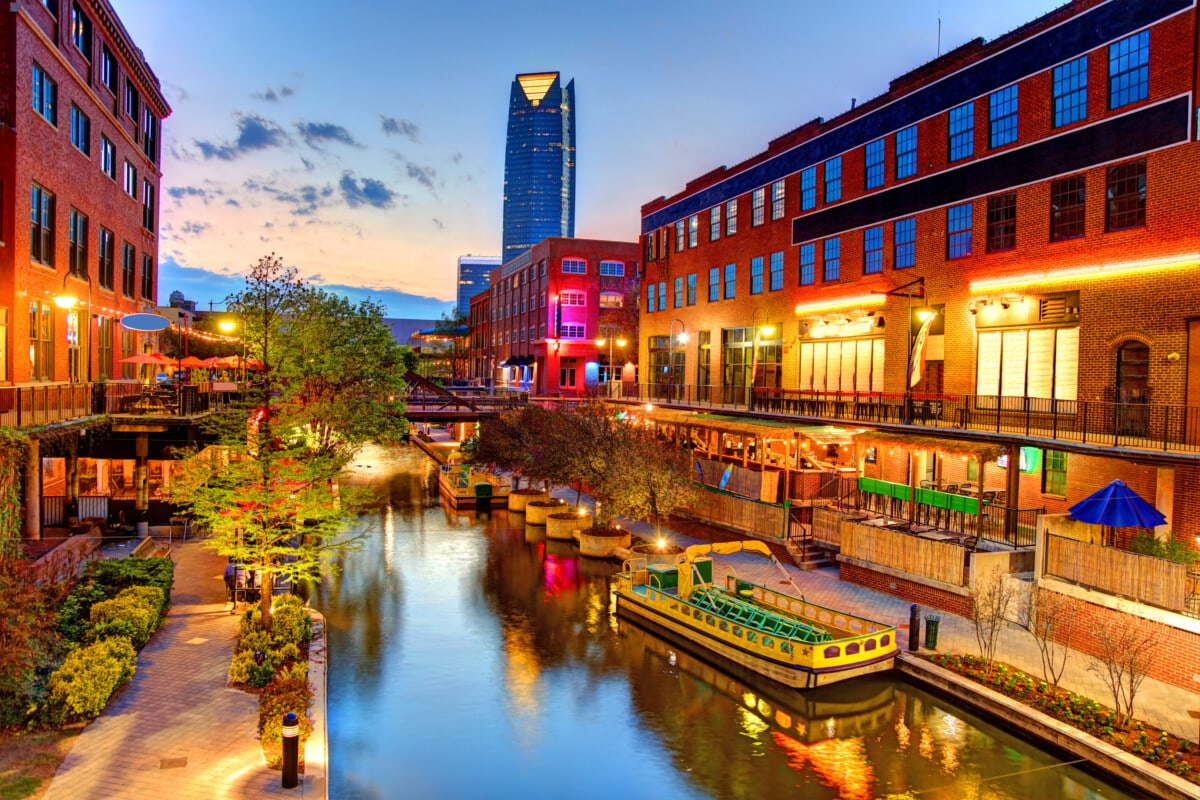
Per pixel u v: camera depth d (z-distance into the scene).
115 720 13.53
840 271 34.75
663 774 14.16
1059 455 23.91
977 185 27.55
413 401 60.16
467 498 40.38
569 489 43.19
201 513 18.86
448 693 17.52
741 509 28.62
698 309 47.84
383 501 42.50
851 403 32.41
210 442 28.17
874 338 32.91
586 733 15.73
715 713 16.66
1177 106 21.05
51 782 11.38
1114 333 22.59
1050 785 13.59
